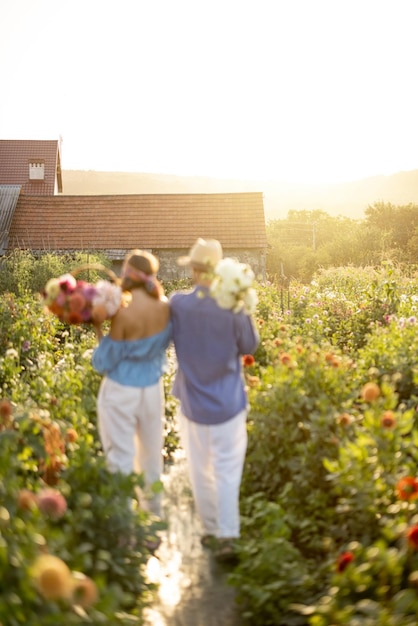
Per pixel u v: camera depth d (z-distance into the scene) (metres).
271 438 6.00
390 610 3.37
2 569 3.10
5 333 10.27
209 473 5.26
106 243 35.69
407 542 3.60
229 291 4.89
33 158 51.59
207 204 37.09
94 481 4.57
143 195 37.72
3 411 4.59
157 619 4.32
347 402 5.99
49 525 3.98
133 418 5.12
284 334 9.26
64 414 6.22
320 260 65.88
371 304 13.88
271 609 4.17
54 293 5.07
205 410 5.05
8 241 35.75
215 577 4.86
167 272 35.78
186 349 5.09
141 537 4.39
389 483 4.41
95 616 3.19
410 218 83.75
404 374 7.36
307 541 5.08
